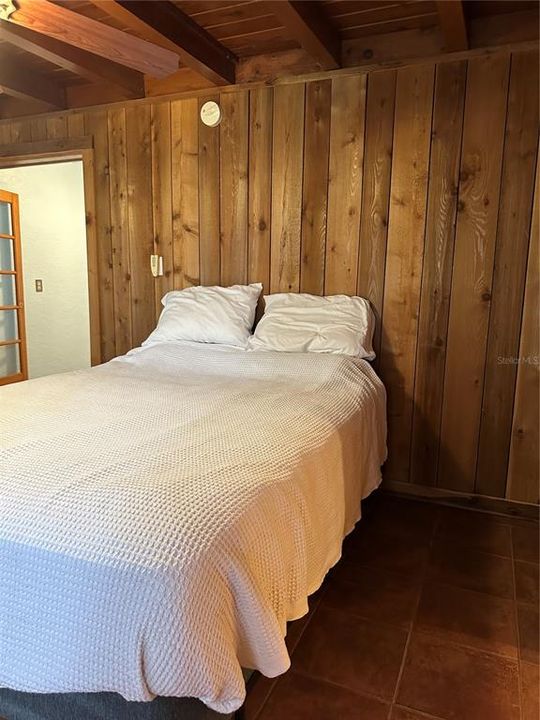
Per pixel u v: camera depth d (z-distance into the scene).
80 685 0.97
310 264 2.81
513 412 2.51
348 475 1.82
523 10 2.27
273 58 2.77
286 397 1.96
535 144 2.30
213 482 1.17
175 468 1.24
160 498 1.07
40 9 1.51
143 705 1.01
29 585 1.00
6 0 1.47
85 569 0.95
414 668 1.54
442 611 1.81
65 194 4.92
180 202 3.08
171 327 2.85
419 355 2.64
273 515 1.18
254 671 1.51
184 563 0.93
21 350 4.60
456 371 2.59
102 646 0.94
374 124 2.58
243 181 2.90
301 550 1.29
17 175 4.46
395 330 2.67
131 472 1.21
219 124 2.91
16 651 1.02
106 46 1.71
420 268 2.58
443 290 2.55
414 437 2.71
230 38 2.60
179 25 2.39
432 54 2.45
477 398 2.56
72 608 0.96
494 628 1.72
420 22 2.42
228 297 2.88
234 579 1.00
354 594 1.90
